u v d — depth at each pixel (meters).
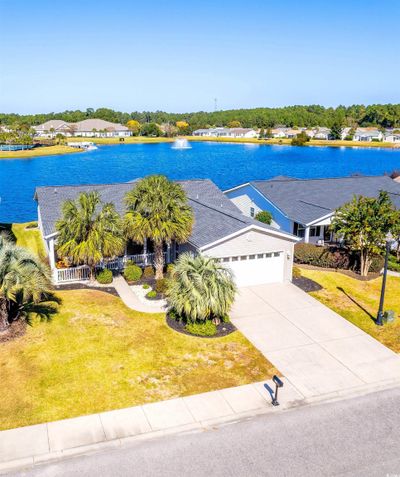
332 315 22.14
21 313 20.59
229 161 114.56
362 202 27.42
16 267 17.97
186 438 13.38
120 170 93.94
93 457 12.53
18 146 140.25
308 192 38.47
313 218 32.69
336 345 19.22
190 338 19.39
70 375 16.30
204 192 36.69
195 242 24.89
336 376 16.86
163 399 15.16
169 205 24.00
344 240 29.28
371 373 17.12
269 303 23.44
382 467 12.38
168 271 26.56
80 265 26.89
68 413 14.28
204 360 17.70
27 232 37.75
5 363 16.84
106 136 193.25
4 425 13.62
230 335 19.83
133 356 17.78
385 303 23.91
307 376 16.81
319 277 27.41
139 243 26.41
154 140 183.12
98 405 14.73
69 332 19.38
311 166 103.31
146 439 13.29
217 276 19.92
